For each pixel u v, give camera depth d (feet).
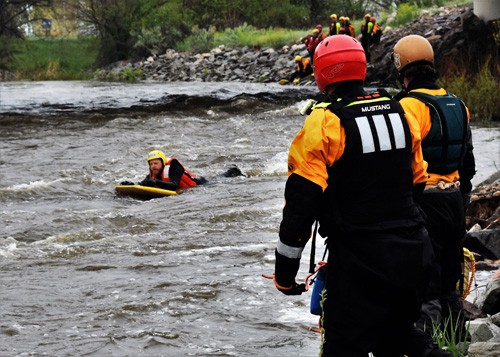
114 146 74.74
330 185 15.47
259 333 24.53
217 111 105.91
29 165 65.72
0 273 33.35
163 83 177.88
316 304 16.25
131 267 33.12
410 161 15.71
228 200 47.52
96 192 55.06
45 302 28.66
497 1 116.98
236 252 34.91
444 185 19.54
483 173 44.68
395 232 15.33
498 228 32.76
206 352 22.88
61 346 23.86
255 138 78.43
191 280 30.50
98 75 220.64
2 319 26.78
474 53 119.75
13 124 94.58
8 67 238.27
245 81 179.73
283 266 15.40
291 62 179.93
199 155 68.18
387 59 145.69
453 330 20.48
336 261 15.51
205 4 246.27
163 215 44.93
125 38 237.04
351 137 15.25
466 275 21.66
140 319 26.23
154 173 53.31
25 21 267.80
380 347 16.30
